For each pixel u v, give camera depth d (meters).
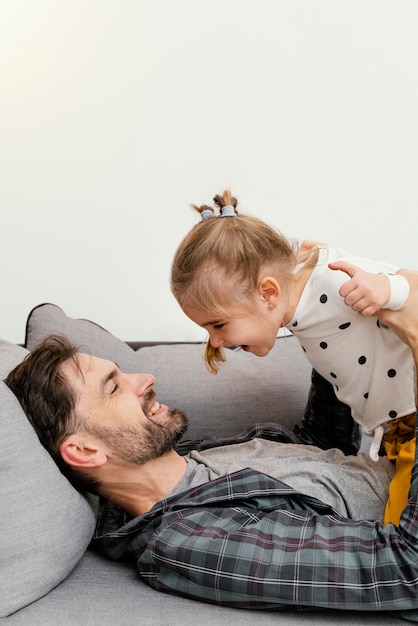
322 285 1.27
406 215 2.17
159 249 2.14
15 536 1.09
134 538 1.26
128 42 2.06
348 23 2.09
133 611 1.10
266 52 2.09
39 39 2.05
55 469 1.19
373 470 1.35
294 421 1.70
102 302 2.15
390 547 1.07
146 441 1.28
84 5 2.04
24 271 2.12
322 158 2.14
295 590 1.06
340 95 2.12
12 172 2.08
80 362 1.31
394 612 1.08
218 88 2.10
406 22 2.09
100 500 1.52
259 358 1.75
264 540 1.12
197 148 2.12
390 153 2.14
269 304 1.27
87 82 2.07
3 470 1.11
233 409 1.68
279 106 2.12
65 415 1.26
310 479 1.29
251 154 2.13
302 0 2.08
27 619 1.07
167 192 2.13
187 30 2.07
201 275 1.27
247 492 1.23
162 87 2.09
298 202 2.16
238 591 1.08
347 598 1.05
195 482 1.31
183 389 1.67
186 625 1.06
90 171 2.10
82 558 1.30
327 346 1.30
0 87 2.05
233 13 2.07
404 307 1.14
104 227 2.12
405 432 1.33
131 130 2.10
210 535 1.14
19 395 1.28
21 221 2.10
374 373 1.28
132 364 1.68
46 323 1.65
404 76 2.11
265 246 1.27
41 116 2.07
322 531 1.13
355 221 2.17
